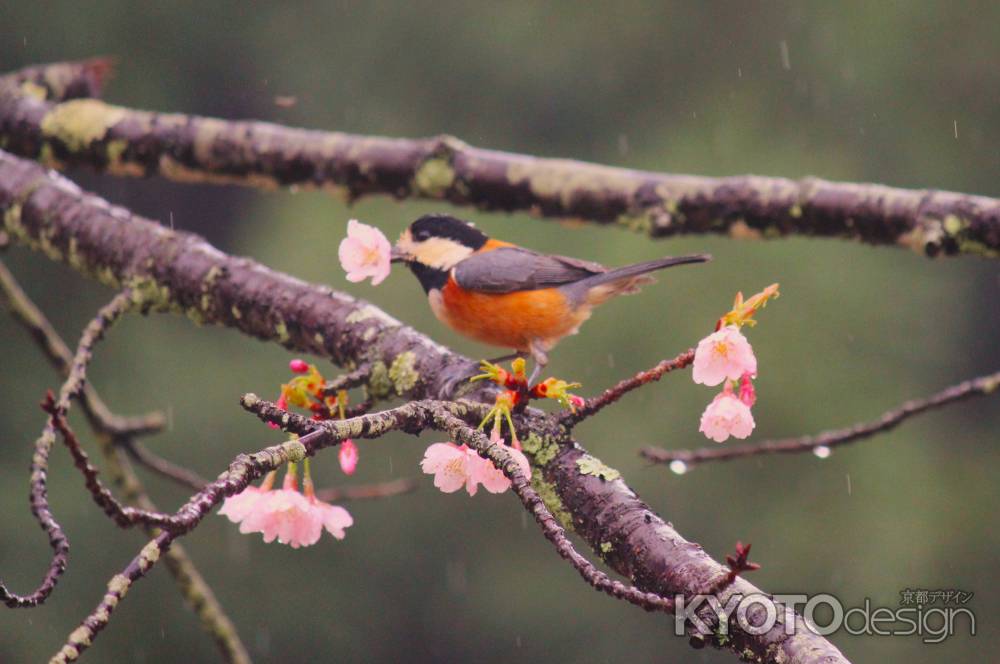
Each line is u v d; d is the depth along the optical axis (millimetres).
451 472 3039
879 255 18719
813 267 17938
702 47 22078
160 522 2441
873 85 21250
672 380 16938
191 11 21750
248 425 18000
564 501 3363
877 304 18031
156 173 5414
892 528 16953
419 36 22500
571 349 17062
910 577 16703
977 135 20797
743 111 21438
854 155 20969
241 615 16906
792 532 16875
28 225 5191
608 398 3354
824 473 17234
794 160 20719
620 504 3289
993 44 20938
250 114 22047
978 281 18891
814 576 16750
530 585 17625
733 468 17031
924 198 4590
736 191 4824
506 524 17766
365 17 22516
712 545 16703
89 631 2340
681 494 16891
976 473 17859
